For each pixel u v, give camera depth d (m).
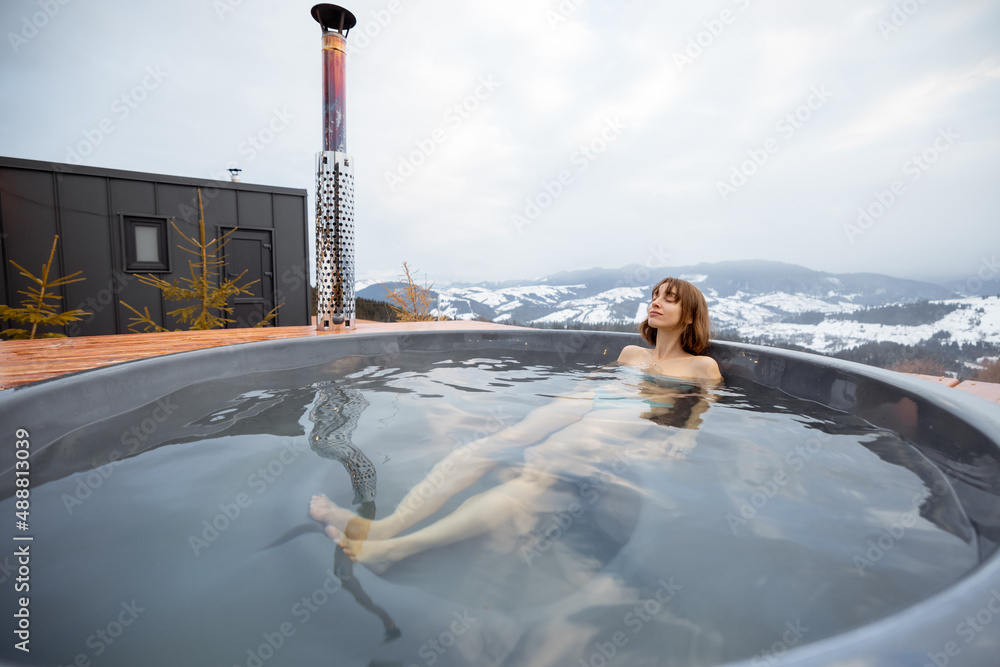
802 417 1.41
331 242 3.25
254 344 1.96
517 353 2.68
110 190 5.97
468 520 0.77
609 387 1.82
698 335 2.20
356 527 0.74
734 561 0.63
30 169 5.55
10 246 5.52
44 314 4.73
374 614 0.53
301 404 1.55
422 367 2.29
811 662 0.29
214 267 6.70
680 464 1.01
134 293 6.18
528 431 1.25
